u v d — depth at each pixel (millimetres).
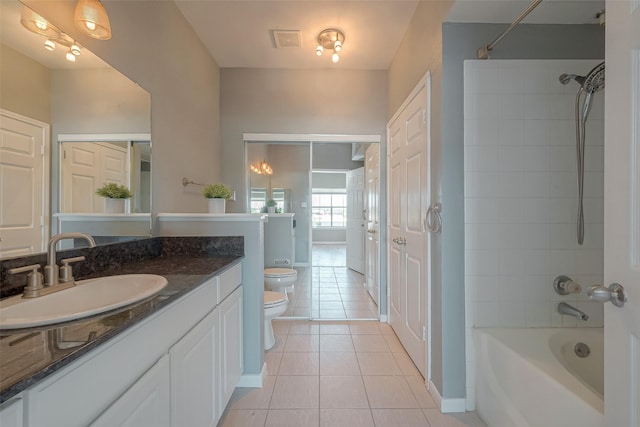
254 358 1795
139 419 794
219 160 2900
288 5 2021
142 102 1646
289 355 2186
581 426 1027
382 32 2311
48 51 1102
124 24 1504
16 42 979
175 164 2014
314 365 2045
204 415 1218
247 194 2988
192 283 1101
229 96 2930
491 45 1550
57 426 555
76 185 1227
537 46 1631
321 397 1702
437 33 1660
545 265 1636
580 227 1621
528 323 1633
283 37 2396
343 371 1971
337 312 3039
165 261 1574
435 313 1704
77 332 666
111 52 1418
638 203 689
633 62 696
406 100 2189
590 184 1651
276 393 1734
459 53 1608
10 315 801
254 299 1785
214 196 1841
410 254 2119
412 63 2115
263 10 2070
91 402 637
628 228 711
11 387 463
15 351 575
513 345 1433
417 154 1971
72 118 1194
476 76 1613
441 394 1613
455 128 1609
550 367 1242
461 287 1617
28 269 911
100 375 662
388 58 2709
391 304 2711
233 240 1769
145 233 1662
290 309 2979
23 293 908
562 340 1535
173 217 1772
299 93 2939
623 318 728
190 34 2250
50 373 524
